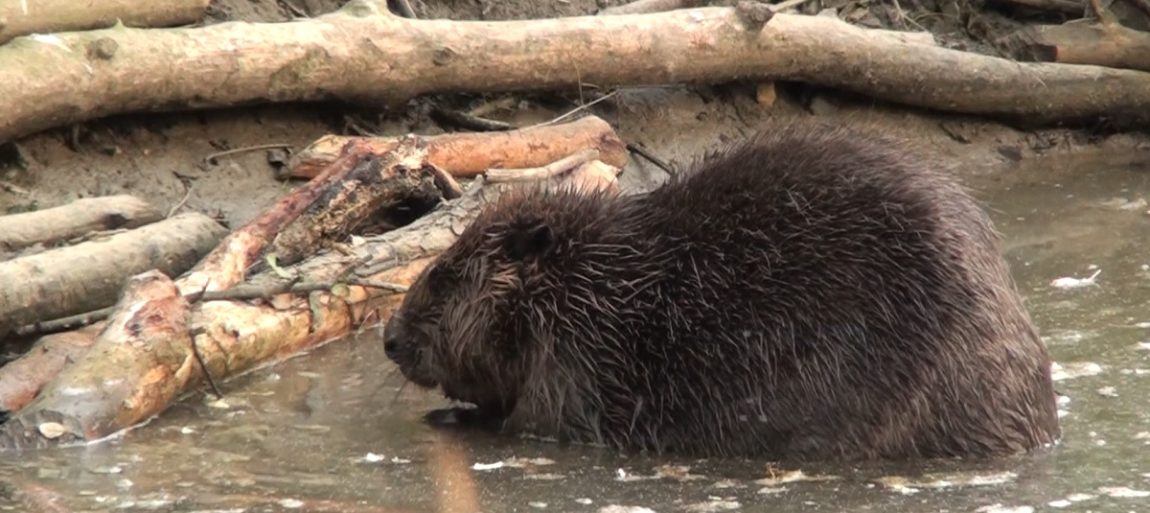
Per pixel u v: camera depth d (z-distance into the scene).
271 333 12.65
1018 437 10.59
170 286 11.85
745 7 17.72
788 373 10.51
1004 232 16.58
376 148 14.39
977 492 9.86
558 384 11.11
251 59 15.01
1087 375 12.12
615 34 17.08
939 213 10.66
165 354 11.48
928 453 10.48
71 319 12.28
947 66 19.09
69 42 14.06
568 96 17.75
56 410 10.84
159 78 14.52
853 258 10.53
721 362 10.66
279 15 16.91
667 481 10.23
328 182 13.84
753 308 10.64
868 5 20.78
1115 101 20.12
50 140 14.59
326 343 13.35
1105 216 17.23
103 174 14.66
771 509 9.62
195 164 15.18
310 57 15.35
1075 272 15.06
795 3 19.36
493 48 16.42
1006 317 10.67
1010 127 20.14
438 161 15.48
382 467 10.52
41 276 12.16
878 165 10.98
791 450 10.57
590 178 15.34
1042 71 19.72
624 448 10.99
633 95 18.23
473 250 11.51
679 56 17.44
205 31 14.94
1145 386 11.88
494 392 11.59
